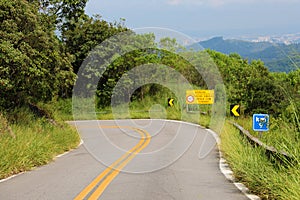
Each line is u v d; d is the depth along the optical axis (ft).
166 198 26.40
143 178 34.06
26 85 63.05
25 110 64.03
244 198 26.30
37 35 61.57
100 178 33.81
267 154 33.32
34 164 41.42
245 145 41.68
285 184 25.31
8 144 40.52
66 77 71.41
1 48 54.03
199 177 34.55
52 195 27.04
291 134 28.60
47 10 96.22
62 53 72.18
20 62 55.67
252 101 78.59
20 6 60.39
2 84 56.24
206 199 26.12
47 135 53.42
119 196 26.91
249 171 31.22
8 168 36.01
